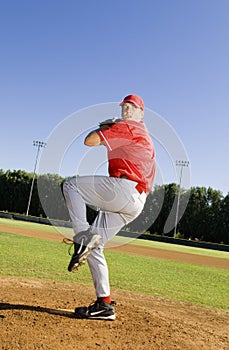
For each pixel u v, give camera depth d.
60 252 12.62
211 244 30.47
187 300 7.25
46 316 3.96
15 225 25.31
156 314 4.75
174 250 21.89
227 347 3.97
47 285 6.65
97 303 4.01
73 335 3.54
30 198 37.22
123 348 3.43
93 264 3.95
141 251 18.30
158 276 10.23
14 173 40.59
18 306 4.32
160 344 3.62
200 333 4.25
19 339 3.33
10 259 9.79
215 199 34.03
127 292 7.07
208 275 11.88
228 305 7.22
